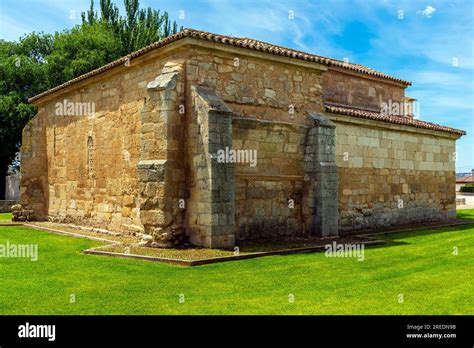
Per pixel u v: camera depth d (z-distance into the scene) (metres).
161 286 8.89
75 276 9.80
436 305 7.57
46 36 38.56
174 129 13.20
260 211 14.77
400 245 14.68
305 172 16.02
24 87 35.38
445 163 23.45
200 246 12.86
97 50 36.19
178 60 13.70
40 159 22.45
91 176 18.33
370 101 23.28
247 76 14.59
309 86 16.41
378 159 19.61
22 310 7.35
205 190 12.72
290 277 9.75
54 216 21.33
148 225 13.24
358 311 7.20
